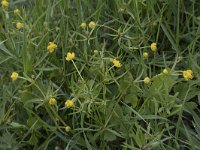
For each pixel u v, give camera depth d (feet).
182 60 2.89
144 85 2.66
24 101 2.61
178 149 2.47
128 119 2.54
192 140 2.46
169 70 2.62
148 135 2.38
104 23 2.90
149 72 2.82
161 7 3.10
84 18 3.08
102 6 3.02
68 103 2.45
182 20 3.08
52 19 3.00
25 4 3.37
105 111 2.52
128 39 2.75
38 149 2.63
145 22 2.93
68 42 2.88
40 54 2.81
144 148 2.35
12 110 2.73
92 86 2.59
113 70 2.79
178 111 2.58
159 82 2.57
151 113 2.60
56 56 2.90
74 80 2.77
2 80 2.83
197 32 2.86
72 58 2.54
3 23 3.22
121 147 2.63
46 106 2.56
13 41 2.80
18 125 2.58
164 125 2.61
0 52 2.90
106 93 2.72
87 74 2.77
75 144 2.59
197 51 2.98
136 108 2.67
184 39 3.04
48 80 2.76
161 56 2.97
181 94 2.68
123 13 3.00
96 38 2.80
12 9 3.30
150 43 3.02
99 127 2.54
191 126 2.73
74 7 3.17
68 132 2.65
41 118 2.76
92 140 2.57
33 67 2.68
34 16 3.01
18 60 2.81
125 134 2.52
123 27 2.98
